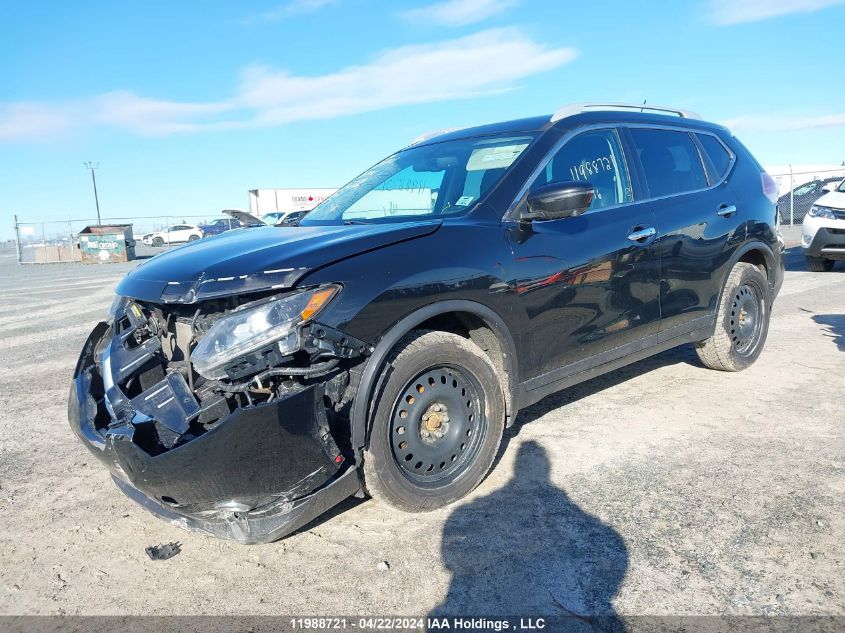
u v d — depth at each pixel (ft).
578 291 11.42
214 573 8.62
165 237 120.98
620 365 12.84
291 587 8.17
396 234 9.42
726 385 15.28
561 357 11.41
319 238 9.45
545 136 12.01
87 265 91.71
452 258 9.62
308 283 8.30
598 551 8.59
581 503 9.89
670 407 13.96
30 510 10.74
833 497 9.67
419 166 13.12
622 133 13.34
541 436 12.62
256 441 7.73
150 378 9.76
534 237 10.83
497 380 10.27
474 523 9.46
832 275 33.65
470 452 10.18
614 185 12.76
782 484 10.16
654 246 12.87
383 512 9.97
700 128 15.57
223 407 8.25
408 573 8.33
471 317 10.27
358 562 8.64
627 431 12.69
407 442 9.39
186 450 7.56
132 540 9.66
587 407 14.21
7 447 13.70
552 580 8.01
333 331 8.29
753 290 16.14
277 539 8.52
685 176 14.48
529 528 9.25
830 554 8.24
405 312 8.95
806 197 75.20
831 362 16.66
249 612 7.73
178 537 9.69
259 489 8.01
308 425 8.07
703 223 14.14
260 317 8.07
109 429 8.25
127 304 10.71
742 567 8.07
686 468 10.92
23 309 37.01
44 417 15.69
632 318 12.63
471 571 8.29
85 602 8.11
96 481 11.85
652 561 8.29
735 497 9.82
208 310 8.80
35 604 8.12
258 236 10.61
